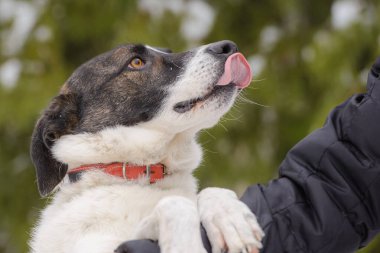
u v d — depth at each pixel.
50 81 10.93
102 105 5.33
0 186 11.74
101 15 11.47
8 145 11.81
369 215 3.84
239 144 11.56
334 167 3.89
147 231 3.96
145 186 4.80
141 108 5.20
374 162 3.82
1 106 10.72
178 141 5.13
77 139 5.11
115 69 5.40
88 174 4.88
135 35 10.78
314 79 10.88
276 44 11.73
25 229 11.49
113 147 5.01
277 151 11.66
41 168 5.23
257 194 4.04
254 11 11.94
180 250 3.70
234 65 4.98
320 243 3.78
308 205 3.88
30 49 11.30
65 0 11.46
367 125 3.83
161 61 5.30
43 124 5.27
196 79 5.05
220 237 3.72
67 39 11.69
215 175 11.25
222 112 5.10
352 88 9.84
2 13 11.71
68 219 4.56
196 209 3.96
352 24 10.35
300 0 11.52
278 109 11.34
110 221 4.51
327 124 4.10
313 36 11.39
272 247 3.79
